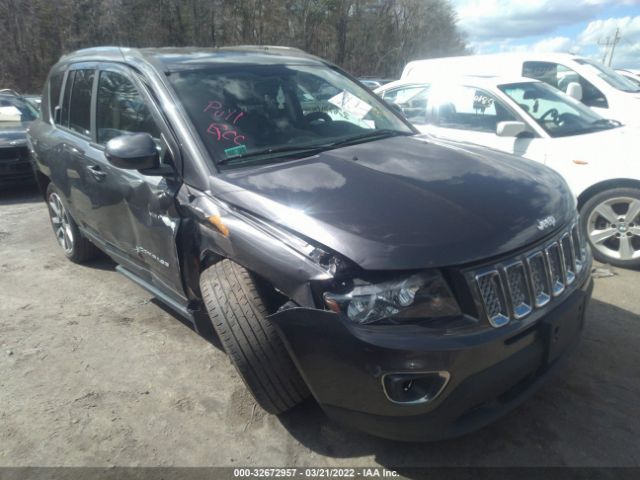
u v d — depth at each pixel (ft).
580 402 9.37
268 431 8.95
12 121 28.48
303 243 7.41
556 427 8.78
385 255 6.90
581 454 8.20
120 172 11.23
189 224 9.33
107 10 105.81
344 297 6.94
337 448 8.53
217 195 8.76
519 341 7.35
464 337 6.82
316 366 7.32
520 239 7.46
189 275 9.84
